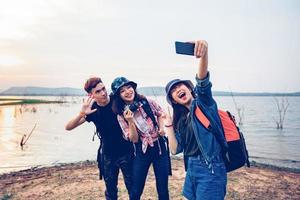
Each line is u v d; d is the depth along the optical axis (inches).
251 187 192.1
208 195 79.2
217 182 79.5
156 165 114.9
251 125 1046.4
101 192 182.1
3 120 1233.4
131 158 120.3
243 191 183.3
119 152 120.9
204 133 80.5
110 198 128.8
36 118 1376.7
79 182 207.5
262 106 2955.2
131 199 116.8
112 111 117.3
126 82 111.4
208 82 79.4
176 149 91.4
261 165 285.3
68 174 235.5
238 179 211.6
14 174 245.3
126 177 122.4
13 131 797.9
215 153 80.2
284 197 173.6
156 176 115.7
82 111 115.5
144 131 112.3
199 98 82.6
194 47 74.0
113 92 114.7
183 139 88.1
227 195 174.7
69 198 172.7
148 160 113.5
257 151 478.3
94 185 198.4
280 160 374.3
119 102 114.3
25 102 3818.9
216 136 80.7
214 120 81.0
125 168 121.3
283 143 594.2
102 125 118.0
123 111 113.4
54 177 226.2
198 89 80.8
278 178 218.7
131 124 108.4
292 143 593.3
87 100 116.2
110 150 121.2
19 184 207.9
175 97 87.8
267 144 578.6
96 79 114.0
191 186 86.6
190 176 85.5
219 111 85.5
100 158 127.0
